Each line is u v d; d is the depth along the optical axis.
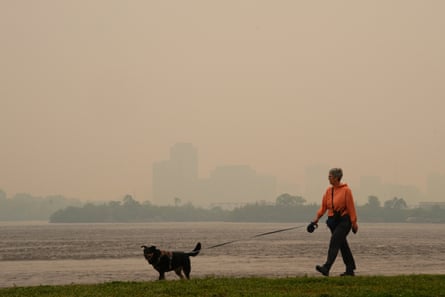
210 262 41.16
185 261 21.53
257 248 63.03
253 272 32.47
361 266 36.56
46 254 53.72
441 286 17.00
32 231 153.38
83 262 42.44
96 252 56.69
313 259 44.25
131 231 149.50
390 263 39.31
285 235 123.12
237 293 15.97
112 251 58.44
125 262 42.25
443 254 50.72
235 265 38.09
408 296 15.55
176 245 73.56
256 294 15.74
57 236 112.31
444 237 101.50
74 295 16.17
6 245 74.31
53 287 18.12
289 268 35.34
